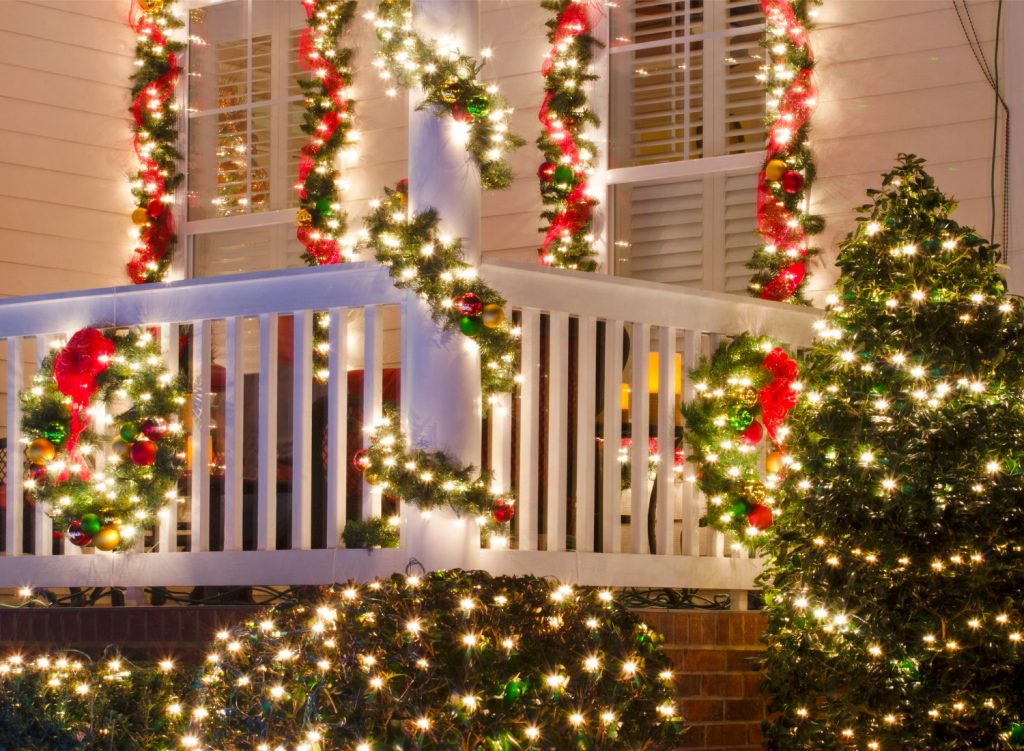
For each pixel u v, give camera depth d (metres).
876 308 5.07
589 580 5.42
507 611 4.29
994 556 4.70
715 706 5.42
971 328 4.94
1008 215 6.62
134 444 5.61
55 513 5.77
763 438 5.97
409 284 5.22
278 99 9.26
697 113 7.71
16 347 6.05
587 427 5.51
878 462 4.80
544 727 4.00
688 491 5.70
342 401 5.46
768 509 5.54
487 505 5.15
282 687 4.16
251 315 5.64
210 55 9.46
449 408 5.22
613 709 4.14
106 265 9.36
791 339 6.03
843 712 4.95
